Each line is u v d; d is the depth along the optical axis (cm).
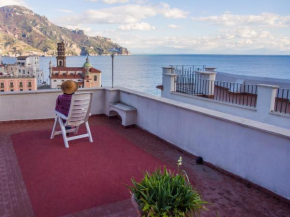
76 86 468
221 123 363
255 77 1029
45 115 636
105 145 471
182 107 435
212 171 375
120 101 668
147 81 6391
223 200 294
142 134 548
